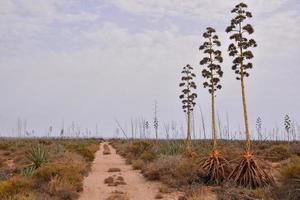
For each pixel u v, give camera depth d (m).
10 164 33.88
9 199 15.64
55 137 110.69
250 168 19.12
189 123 32.75
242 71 20.16
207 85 22.69
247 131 20.11
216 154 21.77
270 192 16.19
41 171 20.66
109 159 40.09
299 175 14.80
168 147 32.19
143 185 22.17
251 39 20.06
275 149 34.28
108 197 18.75
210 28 22.59
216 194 17.94
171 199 18.34
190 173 21.66
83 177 24.44
